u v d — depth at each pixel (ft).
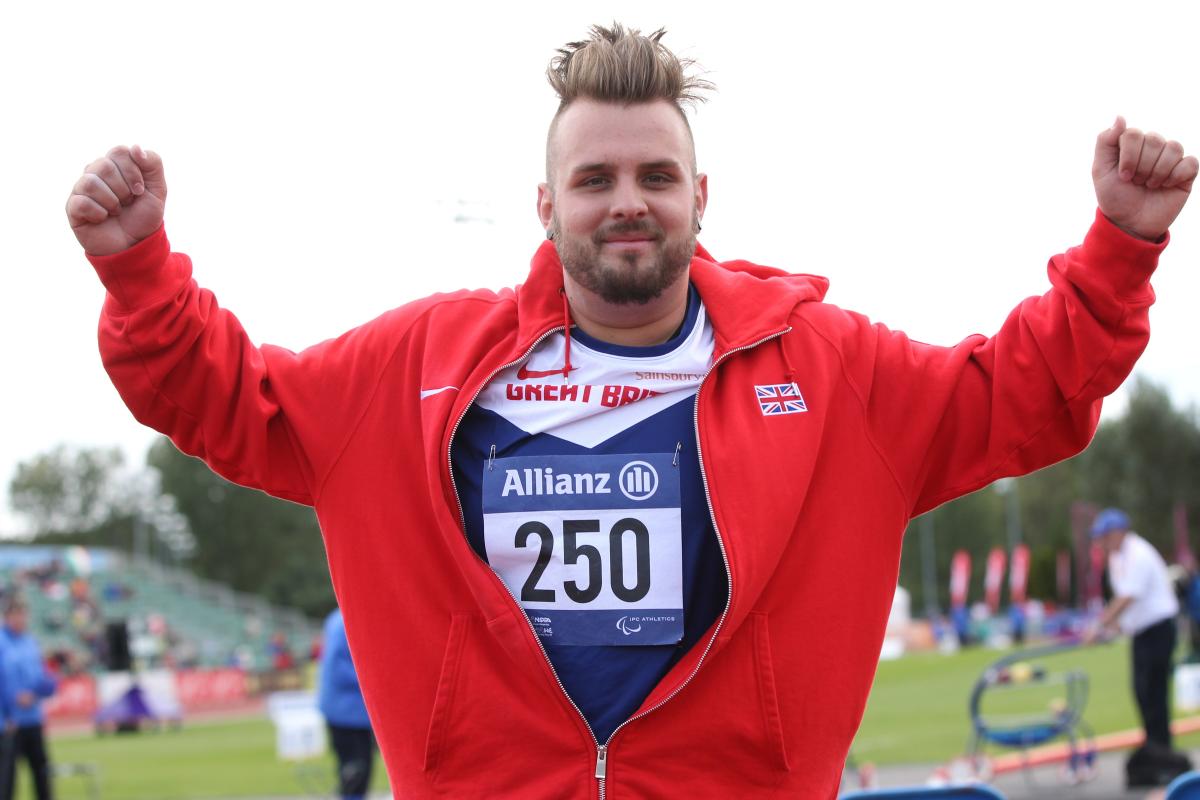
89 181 7.37
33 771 35.88
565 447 7.71
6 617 35.91
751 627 7.57
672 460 7.66
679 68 7.62
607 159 7.36
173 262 7.77
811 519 7.80
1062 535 223.92
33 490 322.34
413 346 8.21
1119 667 73.61
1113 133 7.43
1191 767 29.40
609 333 7.93
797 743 7.60
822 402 7.89
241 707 115.24
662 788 7.40
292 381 8.18
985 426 8.07
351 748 28.94
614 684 7.52
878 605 7.89
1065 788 30.27
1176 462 147.64
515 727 7.50
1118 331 7.63
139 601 163.32
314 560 273.13
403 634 7.81
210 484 273.33
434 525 7.89
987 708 51.93
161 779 46.88
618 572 7.54
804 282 8.70
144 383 7.77
